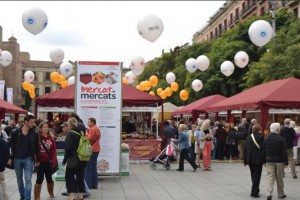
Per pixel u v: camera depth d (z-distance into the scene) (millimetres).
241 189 11047
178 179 12953
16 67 58781
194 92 39469
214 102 25781
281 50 27094
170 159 17203
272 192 10031
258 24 14383
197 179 12977
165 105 32156
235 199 9609
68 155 8867
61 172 12180
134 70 20203
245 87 36156
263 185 11688
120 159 12211
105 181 12344
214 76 37625
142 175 13875
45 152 9102
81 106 11930
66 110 18016
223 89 37875
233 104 18672
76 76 11922
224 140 19281
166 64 57312
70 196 8906
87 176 10844
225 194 10266
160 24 13617
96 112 11992
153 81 23109
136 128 29031
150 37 13742
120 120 12125
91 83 11977
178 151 15797
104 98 12023
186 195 10109
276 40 27484
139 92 18391
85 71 11961
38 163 8633
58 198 9609
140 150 18000
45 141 9141
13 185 11664
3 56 18094
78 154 8844
